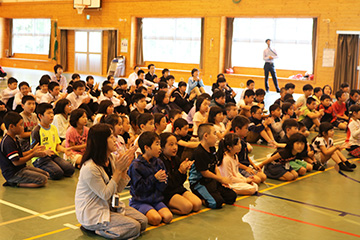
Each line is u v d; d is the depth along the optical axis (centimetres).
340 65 1537
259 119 721
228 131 598
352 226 409
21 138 598
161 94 786
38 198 462
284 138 591
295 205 465
